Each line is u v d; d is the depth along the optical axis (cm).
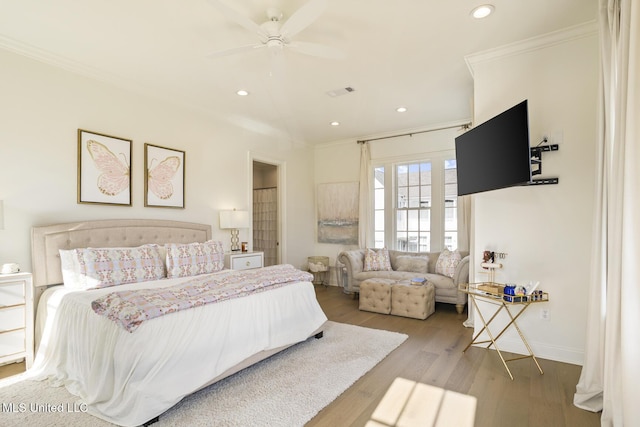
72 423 203
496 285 297
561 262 291
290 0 239
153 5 246
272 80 381
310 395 238
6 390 243
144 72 362
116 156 376
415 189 584
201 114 470
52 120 328
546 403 228
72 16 260
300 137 637
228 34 287
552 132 294
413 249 586
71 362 252
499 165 280
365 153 623
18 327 274
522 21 270
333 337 360
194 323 234
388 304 454
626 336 165
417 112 494
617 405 184
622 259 170
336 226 665
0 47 295
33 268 307
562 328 292
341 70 355
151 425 201
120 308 216
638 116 164
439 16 262
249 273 332
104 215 367
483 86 324
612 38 217
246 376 267
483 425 205
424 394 242
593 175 279
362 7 249
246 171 538
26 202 311
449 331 383
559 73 292
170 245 381
